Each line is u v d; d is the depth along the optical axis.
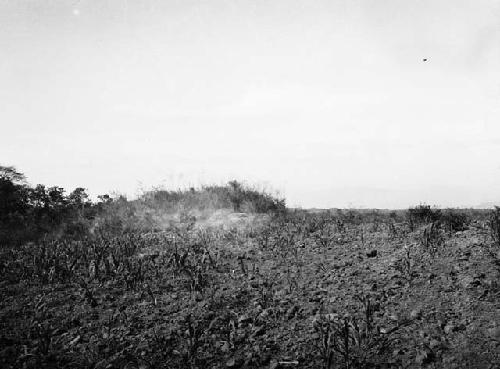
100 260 5.83
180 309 3.97
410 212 7.18
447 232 5.94
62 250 6.94
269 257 5.68
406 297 3.72
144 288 4.64
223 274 5.04
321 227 7.44
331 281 4.40
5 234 9.66
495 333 2.86
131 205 10.94
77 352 3.21
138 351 3.15
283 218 8.86
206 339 3.30
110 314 3.96
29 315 4.05
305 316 3.60
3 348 3.31
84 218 10.39
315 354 2.93
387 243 5.74
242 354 3.04
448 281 3.89
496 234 5.01
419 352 2.78
